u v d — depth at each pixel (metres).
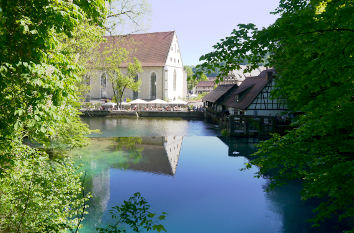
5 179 6.43
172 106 62.47
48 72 5.16
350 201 4.26
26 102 5.15
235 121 29.59
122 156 21.30
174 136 31.12
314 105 5.59
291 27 4.23
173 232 10.42
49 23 4.82
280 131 27.95
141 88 66.62
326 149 5.57
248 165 6.29
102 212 11.71
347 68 5.03
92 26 13.94
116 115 50.47
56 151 19.42
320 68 4.98
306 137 5.75
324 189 4.46
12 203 6.03
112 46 27.11
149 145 25.98
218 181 16.34
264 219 11.57
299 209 12.49
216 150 24.23
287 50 4.77
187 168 18.89
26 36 4.91
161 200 13.47
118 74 52.16
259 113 32.47
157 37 70.44
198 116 50.09
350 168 4.30
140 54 68.31
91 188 14.54
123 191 14.38
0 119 5.18
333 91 5.00
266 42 4.39
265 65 5.27
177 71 73.25
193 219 11.54
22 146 6.84
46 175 6.57
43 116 5.21
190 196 13.98
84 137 19.56
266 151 6.28
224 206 12.89
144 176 16.91
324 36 4.36
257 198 13.77
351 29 4.25
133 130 35.03
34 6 4.85
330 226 10.75
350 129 5.37
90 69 25.06
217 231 10.56
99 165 18.64
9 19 4.65
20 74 4.86
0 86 4.74
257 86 35.50
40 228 5.68
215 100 45.69
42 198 6.24
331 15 4.36
